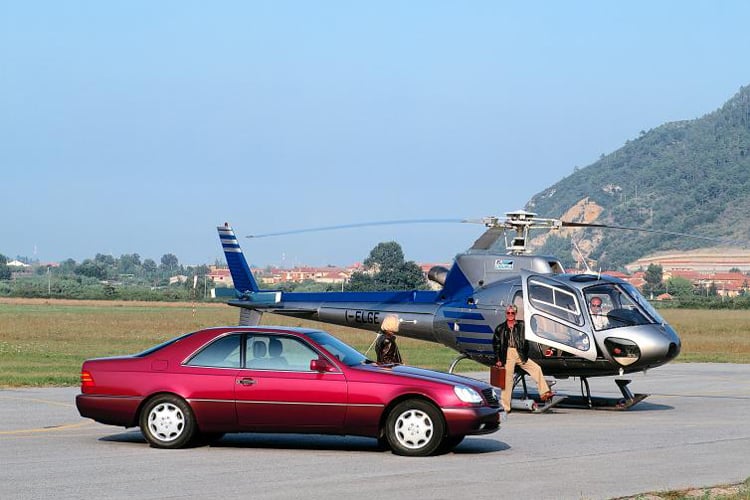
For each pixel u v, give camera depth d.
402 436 13.50
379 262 153.88
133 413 13.99
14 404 19.59
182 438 13.88
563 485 11.30
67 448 14.02
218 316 91.06
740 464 12.90
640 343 19.70
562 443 14.94
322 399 13.61
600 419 18.56
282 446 14.38
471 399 13.52
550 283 20.38
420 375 13.87
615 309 20.12
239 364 13.95
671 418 18.78
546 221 21.25
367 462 12.92
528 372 19.39
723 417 19.00
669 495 10.62
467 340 21.30
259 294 25.62
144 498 10.48
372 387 13.55
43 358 34.38
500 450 14.16
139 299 165.00
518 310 20.55
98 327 65.50
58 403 19.77
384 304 22.97
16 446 14.20
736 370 34.44
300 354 13.95
